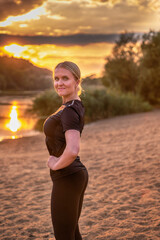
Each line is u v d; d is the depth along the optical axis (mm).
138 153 7598
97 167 6516
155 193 4406
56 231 2062
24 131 14664
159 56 28062
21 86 123188
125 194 4512
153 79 27719
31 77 123500
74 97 2098
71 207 2006
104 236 3164
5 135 13477
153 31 28516
